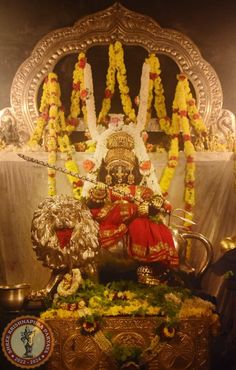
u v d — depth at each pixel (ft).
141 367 9.99
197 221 12.37
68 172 11.45
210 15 12.50
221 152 12.37
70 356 10.05
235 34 12.51
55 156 12.07
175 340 10.12
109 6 12.37
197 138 12.43
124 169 11.90
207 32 12.50
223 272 11.54
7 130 12.20
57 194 12.14
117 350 9.94
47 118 12.25
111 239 11.15
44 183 12.18
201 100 12.48
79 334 10.06
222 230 12.38
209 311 10.34
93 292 10.47
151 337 10.09
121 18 12.35
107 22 12.34
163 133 12.42
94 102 12.35
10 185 12.15
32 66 12.26
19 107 12.26
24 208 12.19
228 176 12.36
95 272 11.03
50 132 12.07
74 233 10.89
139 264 11.16
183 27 12.48
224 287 11.91
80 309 10.09
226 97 12.51
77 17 12.34
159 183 12.21
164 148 12.40
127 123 12.28
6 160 12.12
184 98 12.29
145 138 12.25
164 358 10.07
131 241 11.11
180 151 12.36
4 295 10.71
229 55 12.51
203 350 10.19
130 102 12.34
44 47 12.26
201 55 12.48
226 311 11.46
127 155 11.93
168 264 11.09
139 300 10.26
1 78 12.27
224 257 11.59
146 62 12.33
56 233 10.92
